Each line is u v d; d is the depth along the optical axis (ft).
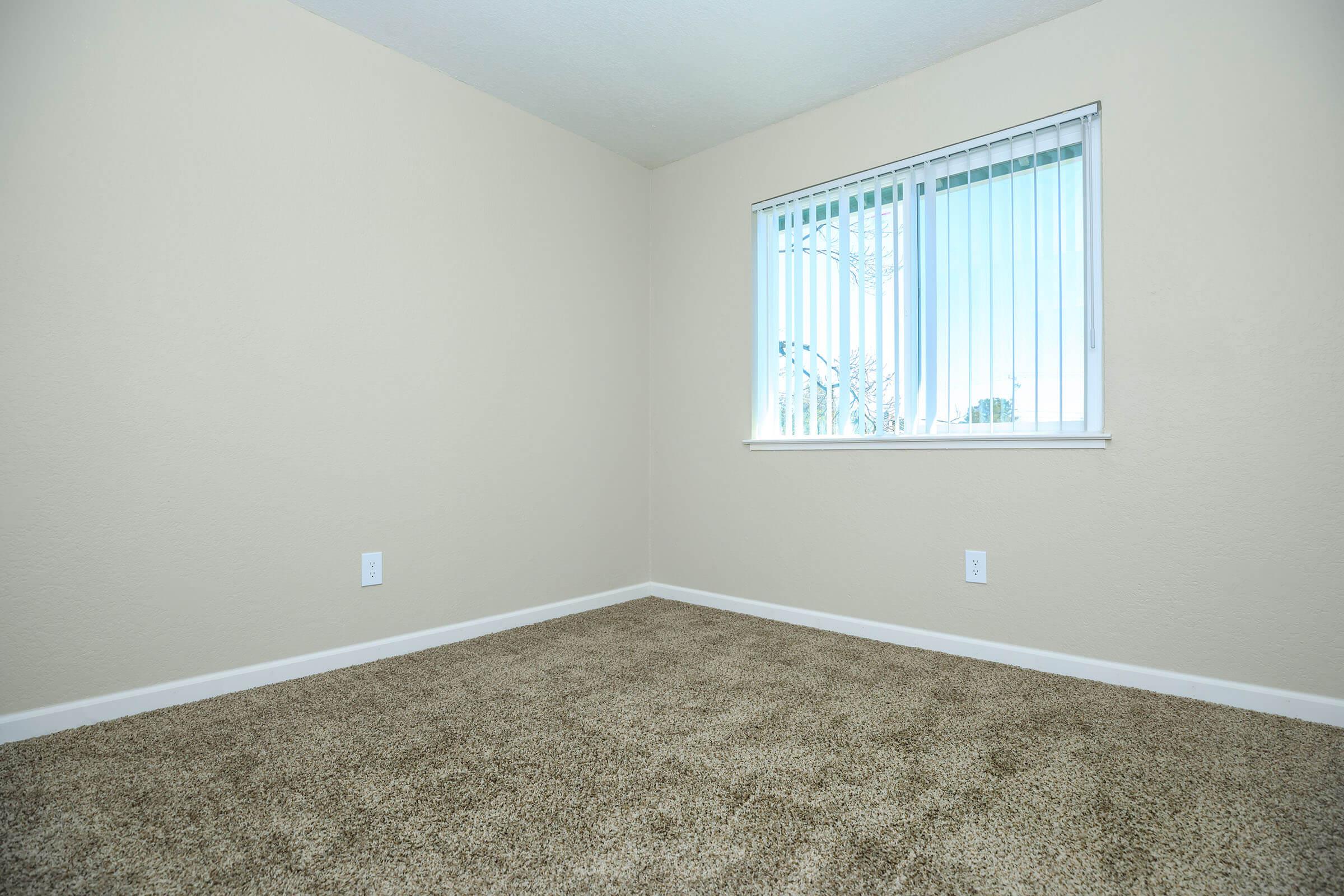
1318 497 5.79
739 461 10.02
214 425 6.50
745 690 6.59
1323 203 5.74
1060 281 7.15
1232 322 6.15
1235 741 5.32
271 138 6.88
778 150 9.60
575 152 10.02
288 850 3.84
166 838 3.97
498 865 3.69
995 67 7.59
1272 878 3.57
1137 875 3.61
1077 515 7.00
